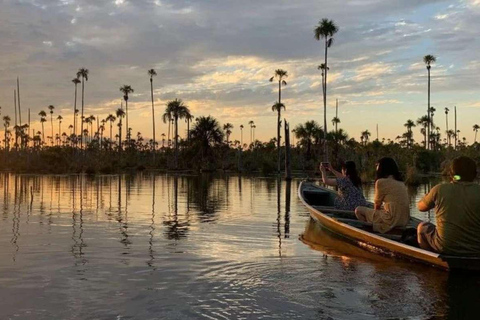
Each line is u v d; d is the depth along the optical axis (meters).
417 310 4.19
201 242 7.79
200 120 59.94
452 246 5.51
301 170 58.12
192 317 4.03
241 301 4.47
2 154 56.50
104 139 110.38
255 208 13.63
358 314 4.09
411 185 28.47
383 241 6.48
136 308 4.27
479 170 34.41
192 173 52.25
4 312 4.15
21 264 6.08
